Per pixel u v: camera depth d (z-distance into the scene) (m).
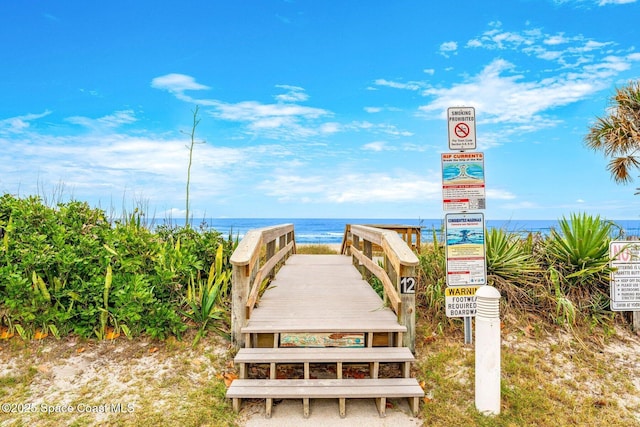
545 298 5.79
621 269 5.68
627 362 4.84
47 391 3.98
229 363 4.50
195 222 10.79
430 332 5.24
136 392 3.96
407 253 4.82
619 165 8.29
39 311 4.89
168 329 4.90
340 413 3.82
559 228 6.50
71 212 6.77
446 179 5.29
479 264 5.18
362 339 4.52
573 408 3.92
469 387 4.19
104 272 5.44
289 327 4.52
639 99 7.70
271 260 6.38
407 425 3.71
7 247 5.29
